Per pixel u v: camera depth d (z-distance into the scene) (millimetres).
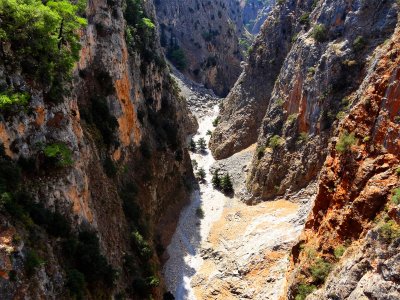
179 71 148500
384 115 29969
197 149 100312
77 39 39812
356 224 30078
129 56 65250
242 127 91500
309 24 73188
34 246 28109
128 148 59844
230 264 55750
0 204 26797
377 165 29906
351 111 33812
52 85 35781
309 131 63688
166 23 153500
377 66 32500
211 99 141375
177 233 65688
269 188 67938
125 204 52031
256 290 49062
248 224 63188
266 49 91875
